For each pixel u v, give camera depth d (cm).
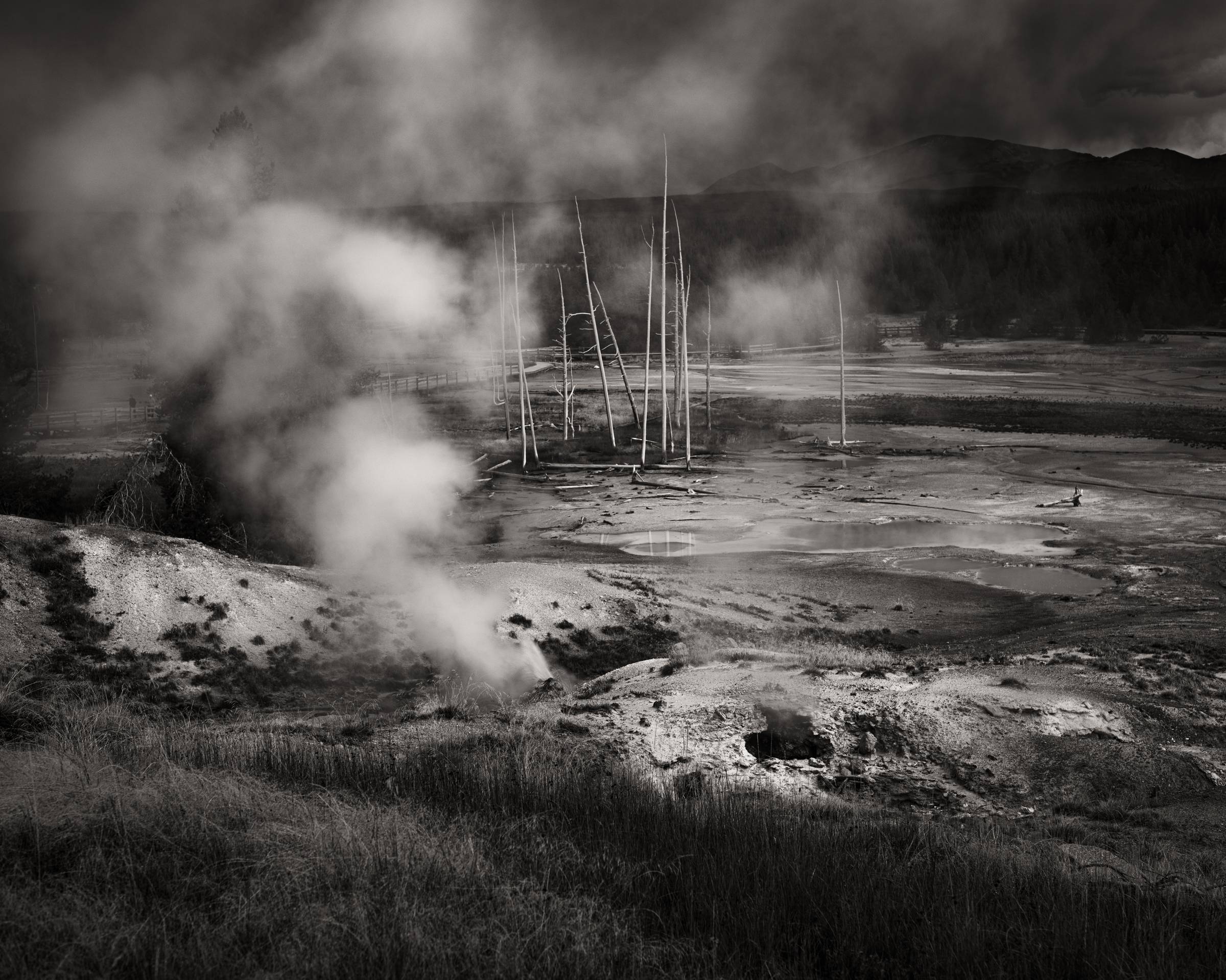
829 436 7456
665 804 1034
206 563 2373
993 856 958
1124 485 5072
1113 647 2222
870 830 1016
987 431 7575
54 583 2161
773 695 1764
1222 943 752
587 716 1723
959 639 2644
